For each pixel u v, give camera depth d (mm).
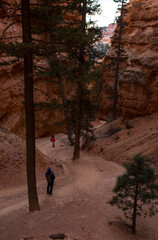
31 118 7934
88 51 14812
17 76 25547
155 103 20562
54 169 15031
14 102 25422
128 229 6934
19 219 7293
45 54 7473
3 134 14609
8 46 6301
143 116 21781
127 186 7148
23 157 13859
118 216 8008
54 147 25719
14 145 14211
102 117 39281
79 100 17938
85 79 8078
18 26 24875
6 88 23906
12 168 12438
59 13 8391
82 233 5965
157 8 24297
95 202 9281
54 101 8398
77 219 7082
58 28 7746
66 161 18609
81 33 7145
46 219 7047
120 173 14273
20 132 27000
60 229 6156
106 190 11211
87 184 12555
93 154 20969
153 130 18047
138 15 28641
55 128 34219
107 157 18688
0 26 22484
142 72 21078
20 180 12133
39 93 29000
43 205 8945
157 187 6617
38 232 5938
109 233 6277
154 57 20453
